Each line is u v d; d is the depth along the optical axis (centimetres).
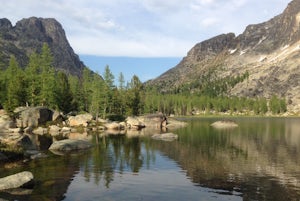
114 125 10569
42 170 3606
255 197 2630
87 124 10556
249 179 3225
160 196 2641
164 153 4934
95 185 2970
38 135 7781
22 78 10594
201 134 8338
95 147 5638
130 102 15062
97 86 12800
